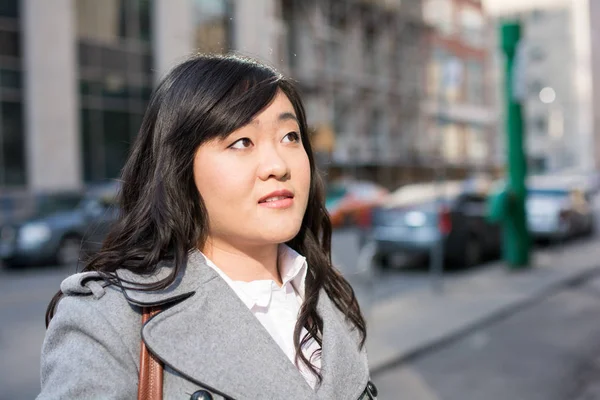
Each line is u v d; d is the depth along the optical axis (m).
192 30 19.23
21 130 16.50
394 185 28.38
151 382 1.00
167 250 1.13
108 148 17.92
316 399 1.05
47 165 16.64
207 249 1.20
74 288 1.04
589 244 14.67
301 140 1.33
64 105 16.92
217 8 20.02
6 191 16.02
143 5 18.66
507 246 10.84
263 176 1.14
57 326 1.02
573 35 49.47
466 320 7.05
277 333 1.21
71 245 12.31
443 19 33.34
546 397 4.73
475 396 4.77
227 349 1.03
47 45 16.69
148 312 1.04
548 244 14.79
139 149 1.21
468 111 35.19
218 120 1.12
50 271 11.76
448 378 5.22
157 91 1.21
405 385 5.06
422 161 30.20
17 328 7.02
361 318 1.46
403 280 9.99
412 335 6.42
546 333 6.67
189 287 1.08
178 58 1.36
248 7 20.67
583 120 49.34
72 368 0.97
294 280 1.34
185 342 1.02
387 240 10.50
